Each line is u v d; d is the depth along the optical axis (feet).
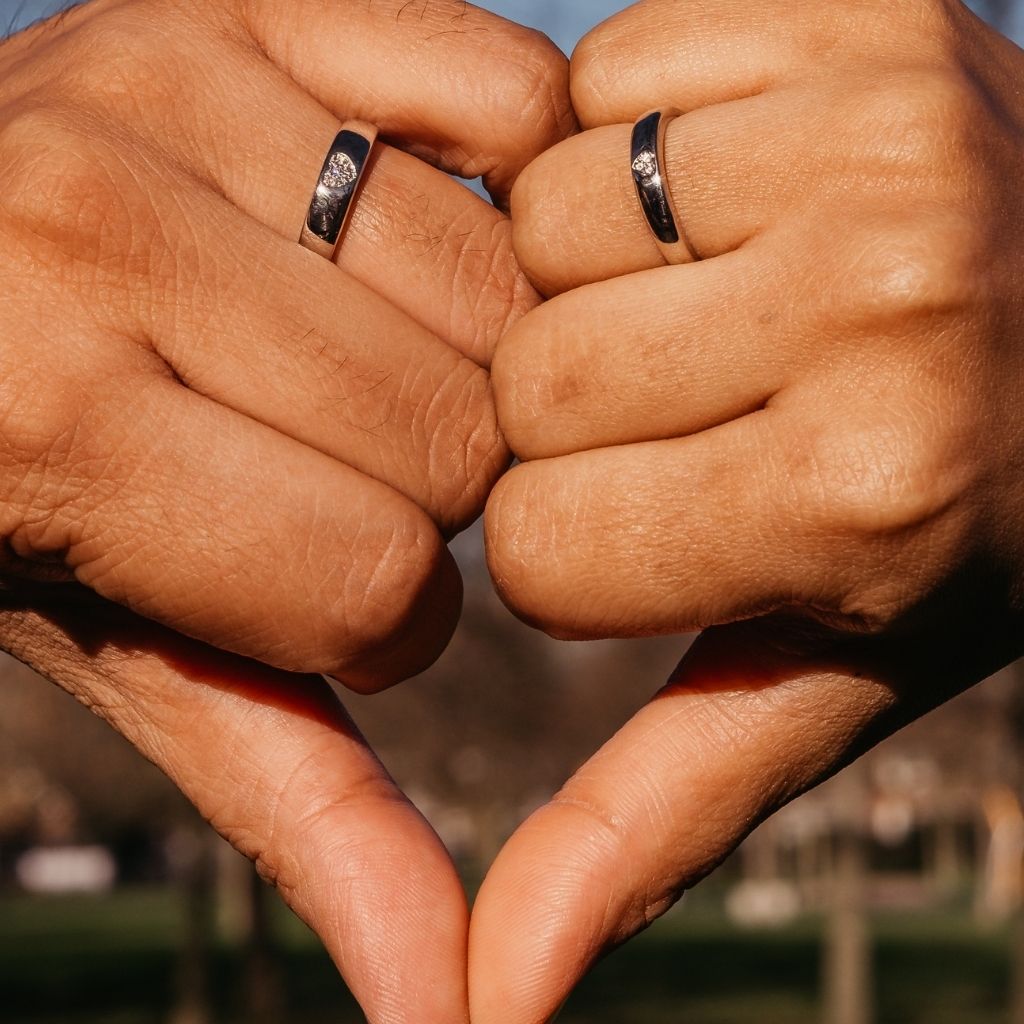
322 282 1.10
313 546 1.05
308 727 1.10
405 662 1.08
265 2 1.15
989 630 1.05
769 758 1.07
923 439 1.01
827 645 1.06
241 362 1.07
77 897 25.53
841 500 1.01
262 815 1.09
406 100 1.16
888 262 1.02
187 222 1.07
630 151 1.09
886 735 1.08
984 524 1.02
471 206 1.16
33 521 1.04
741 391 1.04
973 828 27.30
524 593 1.07
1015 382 1.03
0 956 14.52
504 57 1.16
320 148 1.13
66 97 1.09
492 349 1.16
